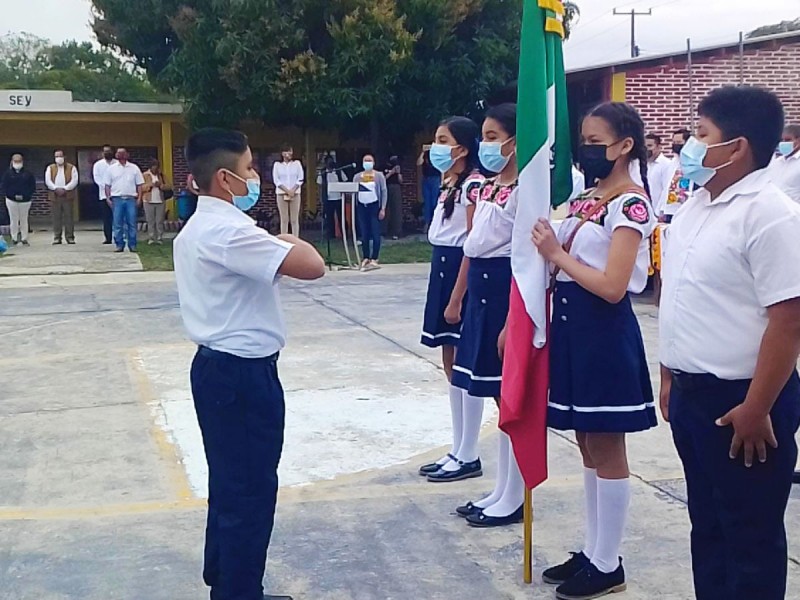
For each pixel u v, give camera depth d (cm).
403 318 989
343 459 528
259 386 321
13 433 583
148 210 1870
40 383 714
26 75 5222
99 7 2023
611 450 348
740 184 263
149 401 655
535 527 428
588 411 340
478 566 389
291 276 314
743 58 1639
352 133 2066
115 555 402
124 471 511
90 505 461
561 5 353
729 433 268
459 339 453
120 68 4494
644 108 1652
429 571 384
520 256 346
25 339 895
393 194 2014
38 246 1861
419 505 458
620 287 326
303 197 2253
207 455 329
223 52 1742
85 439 569
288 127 2180
